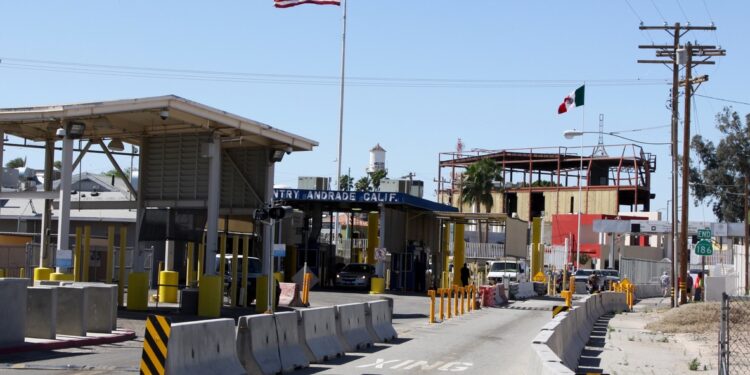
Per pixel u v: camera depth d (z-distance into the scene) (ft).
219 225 132.36
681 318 101.60
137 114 87.15
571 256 269.85
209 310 84.99
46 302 54.85
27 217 164.35
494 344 70.54
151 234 100.89
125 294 116.98
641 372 59.98
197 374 39.04
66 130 85.46
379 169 318.86
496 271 193.47
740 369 63.26
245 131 95.55
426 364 55.36
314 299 125.70
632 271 204.85
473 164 310.45
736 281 168.55
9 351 49.49
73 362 47.44
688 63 139.95
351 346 62.59
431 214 176.04
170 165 103.86
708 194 264.72
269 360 47.62
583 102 158.10
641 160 313.32
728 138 262.26
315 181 162.30
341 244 245.24
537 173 343.05
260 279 95.14
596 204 315.78
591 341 84.79
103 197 166.20
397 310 114.11
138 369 45.52
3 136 96.17
